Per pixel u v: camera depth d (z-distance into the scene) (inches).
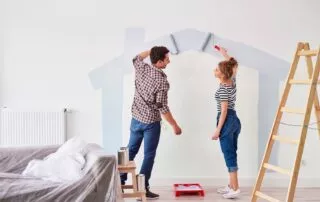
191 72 170.7
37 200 104.0
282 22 170.7
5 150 129.9
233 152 155.9
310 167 172.6
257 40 170.7
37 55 168.9
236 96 172.1
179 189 158.7
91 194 107.0
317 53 122.6
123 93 170.7
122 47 169.9
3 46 167.8
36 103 169.8
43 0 167.8
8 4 167.2
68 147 122.6
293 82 131.3
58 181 110.5
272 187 171.6
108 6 169.0
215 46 167.5
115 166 110.3
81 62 169.9
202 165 172.4
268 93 171.9
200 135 172.1
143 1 169.0
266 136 172.1
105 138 171.5
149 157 152.3
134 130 153.9
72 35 169.2
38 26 168.2
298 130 172.1
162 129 171.5
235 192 153.9
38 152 131.3
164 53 148.1
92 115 171.0
